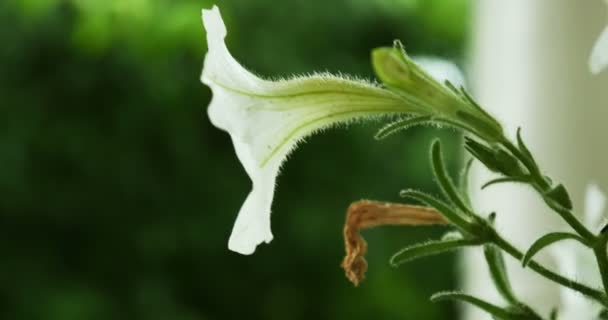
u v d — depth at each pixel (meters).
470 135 0.52
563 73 0.68
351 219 0.50
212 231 1.31
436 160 0.48
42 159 1.30
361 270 0.50
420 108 0.48
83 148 1.30
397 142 1.33
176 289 1.32
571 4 0.68
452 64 1.31
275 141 0.48
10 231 1.30
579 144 0.67
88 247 1.31
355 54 1.32
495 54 0.72
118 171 1.30
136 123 1.30
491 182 0.47
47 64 1.29
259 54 1.26
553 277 0.47
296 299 1.33
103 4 1.17
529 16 0.69
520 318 0.48
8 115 1.29
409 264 1.33
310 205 1.32
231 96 0.47
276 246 1.31
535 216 0.67
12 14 1.28
